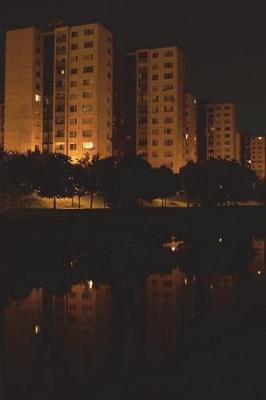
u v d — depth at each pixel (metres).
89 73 130.88
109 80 136.62
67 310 20.28
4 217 59.31
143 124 151.75
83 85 131.25
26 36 131.12
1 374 12.74
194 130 182.88
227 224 76.19
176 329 17.23
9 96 132.25
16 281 26.56
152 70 151.50
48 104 134.12
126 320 18.67
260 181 158.50
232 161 115.38
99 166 92.19
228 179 106.88
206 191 106.00
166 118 149.62
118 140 146.75
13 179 81.62
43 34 135.12
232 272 31.05
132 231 59.47
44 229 53.59
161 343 15.52
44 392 11.69
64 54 132.88
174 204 121.81
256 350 14.66
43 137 134.25
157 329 17.30
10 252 37.19
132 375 12.83
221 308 20.81
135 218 75.50
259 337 16.11
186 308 20.77
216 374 12.75
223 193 106.94
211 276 29.47
